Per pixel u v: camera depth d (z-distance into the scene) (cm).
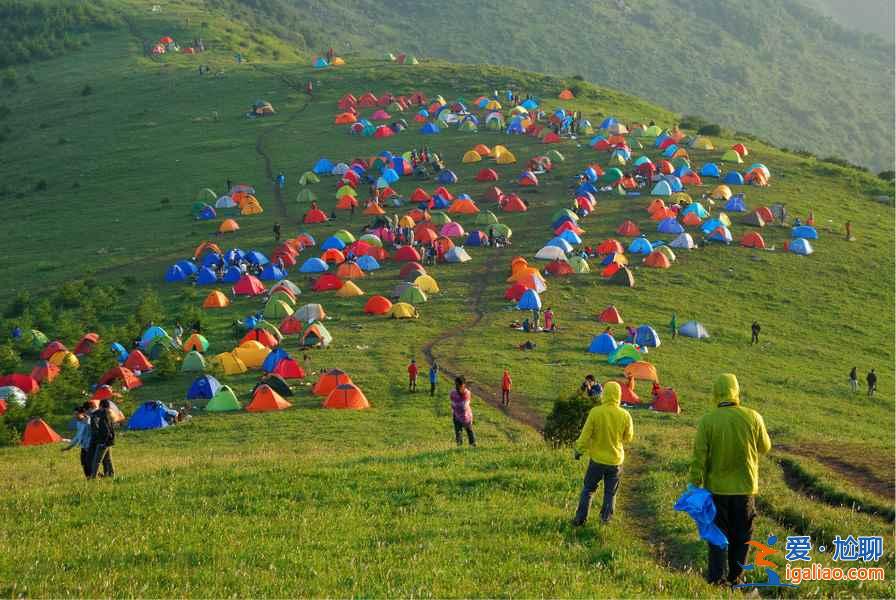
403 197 10512
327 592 1445
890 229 10250
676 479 2136
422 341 6481
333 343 6419
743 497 1414
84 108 16238
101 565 1617
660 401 5134
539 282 7756
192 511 1988
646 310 7369
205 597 1438
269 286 8038
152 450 4166
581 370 5841
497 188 10588
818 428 5028
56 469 3366
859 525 1775
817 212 10494
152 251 9294
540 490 2097
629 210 10062
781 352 6794
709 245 9162
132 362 6081
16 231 10525
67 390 5441
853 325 7569
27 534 1844
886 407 5797
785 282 8412
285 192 11138
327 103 15675
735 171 11575
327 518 1888
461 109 14650
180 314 7100
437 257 8619
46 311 7625
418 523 1830
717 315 7438
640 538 1762
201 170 12275
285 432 4553
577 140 13062
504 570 1527
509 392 5266
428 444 3759
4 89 18212
